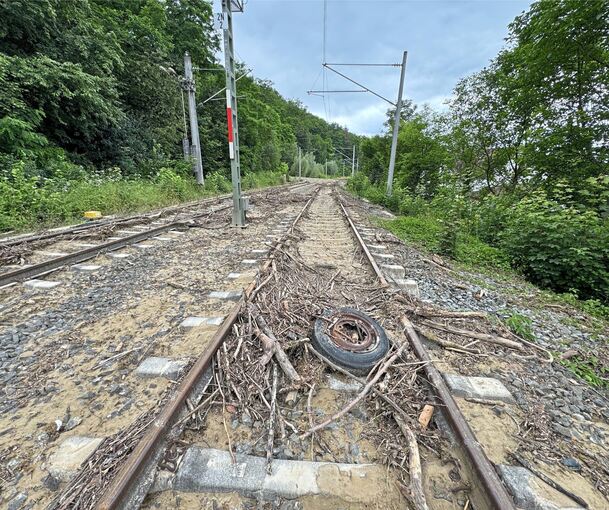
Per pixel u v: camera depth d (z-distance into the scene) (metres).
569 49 8.98
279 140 45.56
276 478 1.50
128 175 14.14
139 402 2.01
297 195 18.19
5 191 7.16
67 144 12.70
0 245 5.02
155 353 2.54
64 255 4.80
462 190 13.27
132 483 1.39
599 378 2.60
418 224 9.22
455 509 1.43
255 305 3.14
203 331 2.83
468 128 14.68
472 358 2.68
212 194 16.48
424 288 4.34
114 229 6.80
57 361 2.45
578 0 8.16
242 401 2.02
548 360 2.73
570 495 1.48
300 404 2.06
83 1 11.23
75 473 1.51
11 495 1.42
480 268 6.07
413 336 2.75
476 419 1.97
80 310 3.32
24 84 9.38
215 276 4.36
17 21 9.70
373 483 1.52
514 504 1.39
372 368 2.35
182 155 19.30
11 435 1.75
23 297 3.61
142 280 4.20
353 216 10.35
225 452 1.64
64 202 8.04
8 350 2.58
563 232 5.52
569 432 1.92
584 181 7.81
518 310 4.00
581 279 5.22
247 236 6.94
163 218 8.70
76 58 11.51
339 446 1.75
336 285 4.07
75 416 1.90
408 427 1.82
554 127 9.68
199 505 1.40
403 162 22.58
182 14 22.97
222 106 24.62
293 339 2.65
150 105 16.95
